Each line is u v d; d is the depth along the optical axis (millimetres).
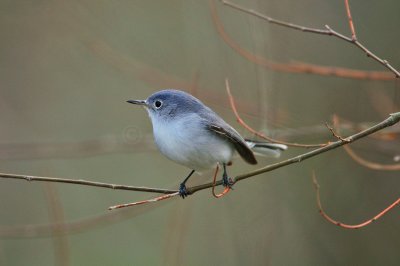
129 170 14766
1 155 12094
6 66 14656
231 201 12875
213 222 12891
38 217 14125
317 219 12859
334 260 12547
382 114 12156
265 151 9953
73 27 13555
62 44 14578
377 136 10258
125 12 13773
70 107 14797
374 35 12984
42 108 14789
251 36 11477
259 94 11281
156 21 13648
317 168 13141
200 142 8852
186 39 13336
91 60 14789
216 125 8852
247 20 11414
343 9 13102
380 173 13133
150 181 14531
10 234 10469
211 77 12727
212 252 12586
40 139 14414
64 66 14789
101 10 13734
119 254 13578
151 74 12266
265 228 12219
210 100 12062
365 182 13094
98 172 14789
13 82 14742
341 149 13188
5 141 14094
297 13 12852
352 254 12633
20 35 14398
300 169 13141
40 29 14219
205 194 13211
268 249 11273
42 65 14711
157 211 14062
